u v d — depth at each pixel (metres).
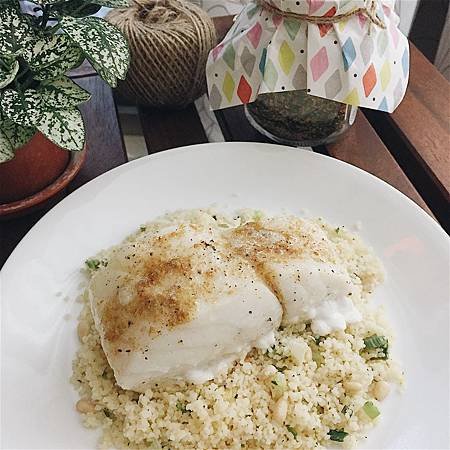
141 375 0.25
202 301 0.26
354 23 0.32
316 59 0.32
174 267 0.27
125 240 0.32
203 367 0.27
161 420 0.26
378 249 0.33
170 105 0.40
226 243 0.29
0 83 0.27
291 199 0.35
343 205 0.34
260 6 0.34
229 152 0.36
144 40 0.36
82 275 0.31
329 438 0.26
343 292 0.29
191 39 0.37
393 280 0.31
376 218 0.34
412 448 0.26
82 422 0.26
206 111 0.43
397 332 0.30
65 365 0.28
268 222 0.30
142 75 0.38
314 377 0.27
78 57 0.29
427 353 0.29
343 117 0.36
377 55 0.33
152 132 0.40
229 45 0.34
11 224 0.34
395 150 0.40
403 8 0.54
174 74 0.38
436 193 0.37
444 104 0.41
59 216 0.32
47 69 0.28
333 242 0.32
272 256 0.28
